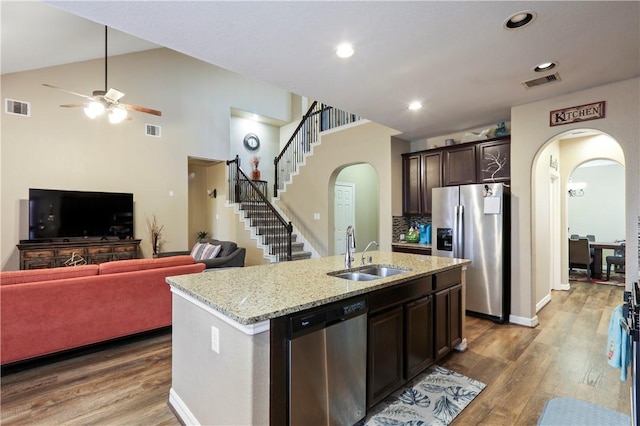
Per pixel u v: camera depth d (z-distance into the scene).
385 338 2.23
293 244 6.63
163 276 3.42
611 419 2.05
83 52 5.41
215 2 1.86
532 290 3.85
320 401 1.79
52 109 5.50
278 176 8.73
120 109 4.59
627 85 3.09
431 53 2.53
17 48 4.31
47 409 2.19
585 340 3.41
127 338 3.38
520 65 2.76
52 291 2.80
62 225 5.39
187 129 7.18
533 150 3.73
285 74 2.89
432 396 2.37
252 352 1.50
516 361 2.93
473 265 4.12
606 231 8.34
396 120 4.38
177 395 2.17
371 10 1.97
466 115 4.16
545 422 2.02
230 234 7.48
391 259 3.27
